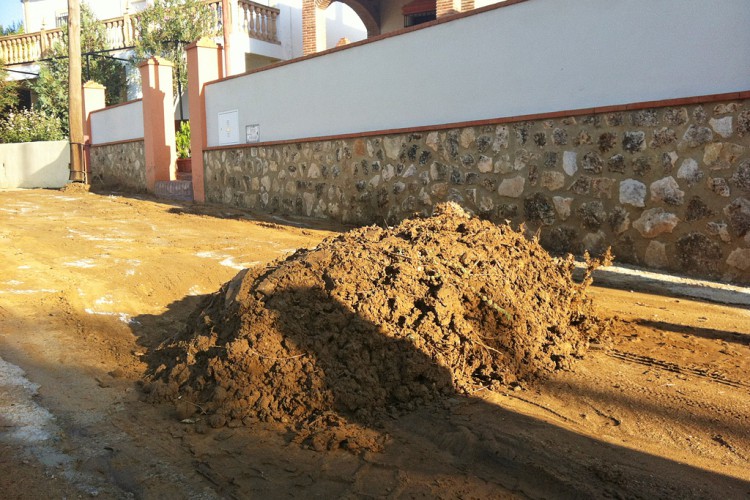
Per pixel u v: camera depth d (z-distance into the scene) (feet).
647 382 12.72
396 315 12.62
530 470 9.46
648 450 10.04
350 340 12.09
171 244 28.07
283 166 41.11
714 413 11.27
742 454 9.91
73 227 33.22
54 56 76.59
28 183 72.23
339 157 36.65
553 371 13.28
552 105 26.27
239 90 44.65
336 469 9.67
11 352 14.82
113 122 63.36
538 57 26.55
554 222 26.37
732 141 21.03
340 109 36.45
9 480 9.45
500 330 13.44
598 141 24.62
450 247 14.57
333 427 10.81
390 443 10.41
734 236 21.22
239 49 61.26
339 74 36.19
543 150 26.48
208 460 9.99
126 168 61.77
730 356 14.17
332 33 66.03
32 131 74.13
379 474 9.52
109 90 74.84
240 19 61.67
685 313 17.72
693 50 21.93
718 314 17.61
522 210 27.50
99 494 9.17
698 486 8.97
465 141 29.53
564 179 25.84
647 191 23.32
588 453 9.91
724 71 21.25
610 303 18.85
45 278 21.29
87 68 72.74
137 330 17.01
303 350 12.07
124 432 10.98
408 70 32.12
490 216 28.81
